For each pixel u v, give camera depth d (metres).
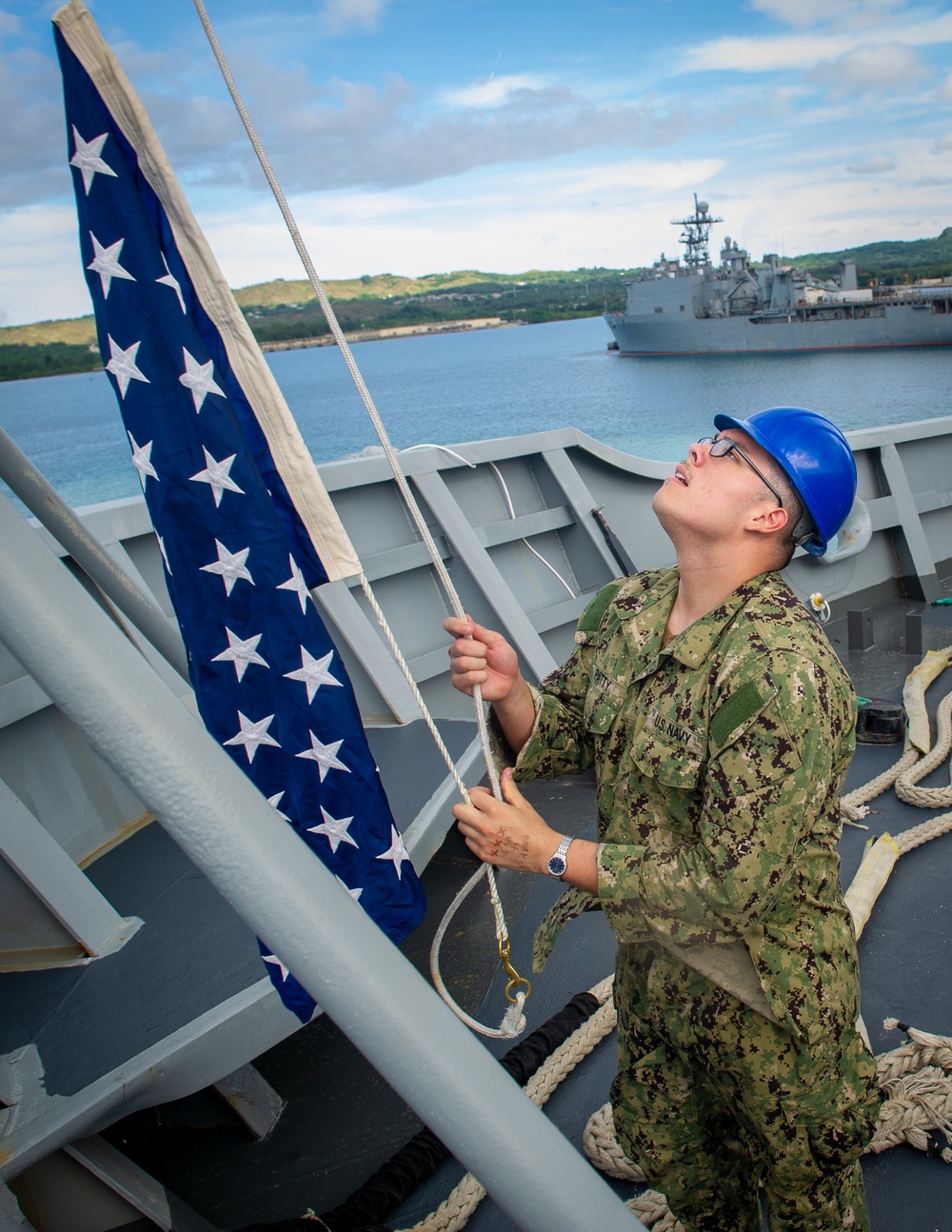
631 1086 1.45
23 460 1.85
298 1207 2.05
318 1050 2.56
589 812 3.83
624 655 1.36
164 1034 1.85
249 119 0.99
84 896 2.23
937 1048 2.25
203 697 1.41
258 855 0.85
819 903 1.27
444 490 4.14
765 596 1.26
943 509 6.74
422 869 2.57
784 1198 1.36
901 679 4.89
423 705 1.27
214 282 1.31
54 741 2.71
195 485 1.37
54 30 1.20
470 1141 0.88
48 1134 1.60
